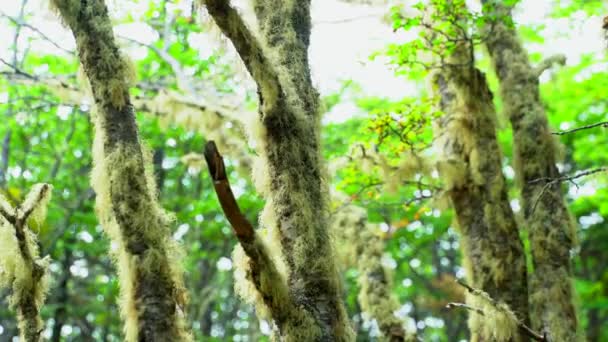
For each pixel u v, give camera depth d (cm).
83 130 1406
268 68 401
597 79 1131
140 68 1183
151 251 389
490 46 674
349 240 719
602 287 1465
